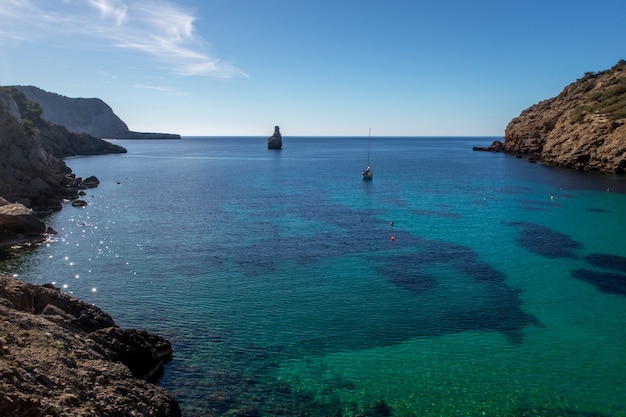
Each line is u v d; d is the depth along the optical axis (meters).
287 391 20.17
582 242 46.06
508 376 21.47
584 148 114.88
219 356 23.16
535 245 45.06
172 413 17.19
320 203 71.81
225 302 30.17
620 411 18.92
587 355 23.47
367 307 29.53
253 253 42.06
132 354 20.61
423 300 30.77
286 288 32.91
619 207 65.50
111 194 79.31
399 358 23.09
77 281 34.03
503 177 107.50
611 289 32.84
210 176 113.94
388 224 55.56
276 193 83.25
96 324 22.30
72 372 15.84
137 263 38.69
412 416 18.55
